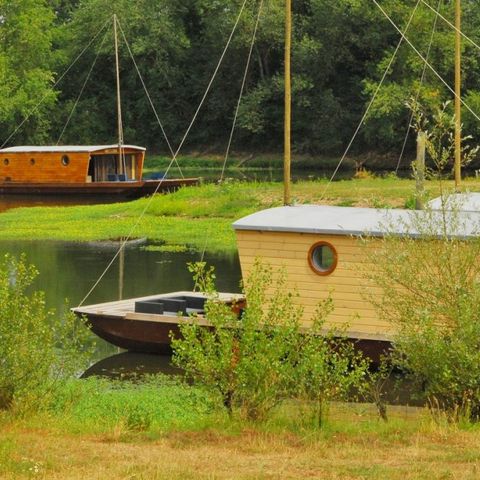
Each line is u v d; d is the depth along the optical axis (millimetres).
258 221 52438
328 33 198000
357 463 29906
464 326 35438
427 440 32719
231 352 35062
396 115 182375
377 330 50000
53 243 98688
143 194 136250
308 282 51469
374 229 49688
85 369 52219
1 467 29078
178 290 73938
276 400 35500
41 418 35344
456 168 69500
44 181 141250
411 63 178625
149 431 34625
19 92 199375
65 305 67812
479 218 44906
